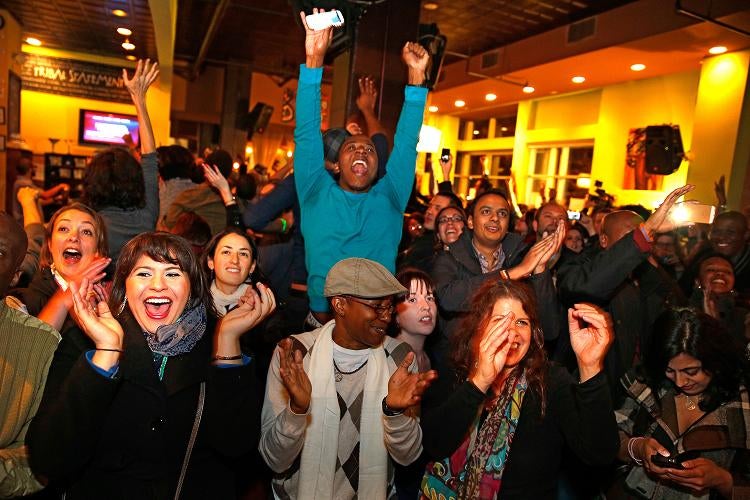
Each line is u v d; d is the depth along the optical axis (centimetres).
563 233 209
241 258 215
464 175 1602
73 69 1055
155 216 249
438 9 798
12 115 845
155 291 131
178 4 870
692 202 257
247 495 212
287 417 141
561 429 152
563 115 1180
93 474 130
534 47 888
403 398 141
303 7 333
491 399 157
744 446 151
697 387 157
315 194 217
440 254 251
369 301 155
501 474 150
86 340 133
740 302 271
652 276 242
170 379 130
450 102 1328
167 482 132
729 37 673
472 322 168
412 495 209
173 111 1373
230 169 364
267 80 1466
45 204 653
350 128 289
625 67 852
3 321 124
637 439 162
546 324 215
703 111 765
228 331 139
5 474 118
